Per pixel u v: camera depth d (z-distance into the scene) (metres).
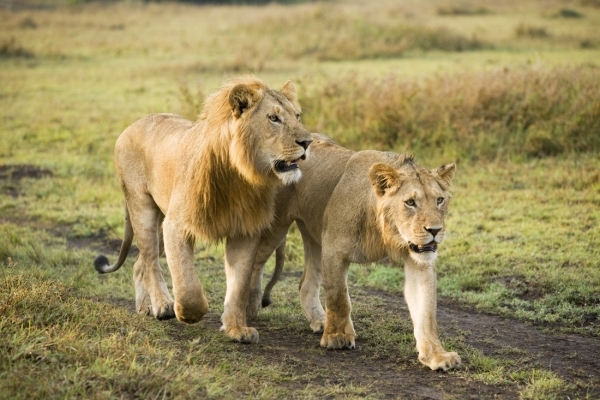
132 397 6.54
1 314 7.90
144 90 30.27
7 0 68.00
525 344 9.50
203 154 8.74
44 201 17.06
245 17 50.41
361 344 9.22
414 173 8.12
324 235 8.97
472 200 15.71
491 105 20.00
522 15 51.28
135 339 8.15
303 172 9.67
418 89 20.75
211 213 8.85
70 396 6.27
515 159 18.03
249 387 7.27
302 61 35.97
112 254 13.89
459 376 8.11
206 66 34.06
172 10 61.41
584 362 8.84
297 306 11.07
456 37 39.00
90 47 43.31
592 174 16.25
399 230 8.06
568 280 11.52
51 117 25.56
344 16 44.03
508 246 13.13
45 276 11.12
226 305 9.21
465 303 11.26
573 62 29.84
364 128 19.39
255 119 8.48
